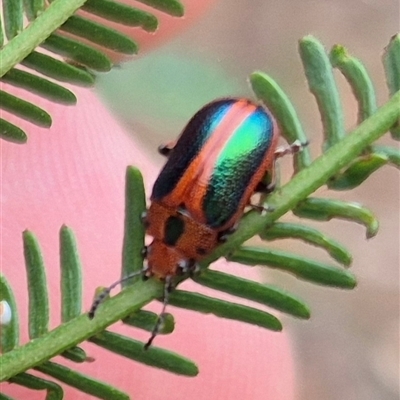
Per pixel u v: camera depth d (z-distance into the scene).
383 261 0.09
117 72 0.09
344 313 0.09
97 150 0.07
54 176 0.07
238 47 0.10
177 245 0.05
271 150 0.05
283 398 0.07
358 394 0.09
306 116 0.08
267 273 0.09
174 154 0.05
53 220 0.07
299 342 0.09
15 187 0.07
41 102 0.07
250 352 0.07
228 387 0.07
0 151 0.07
